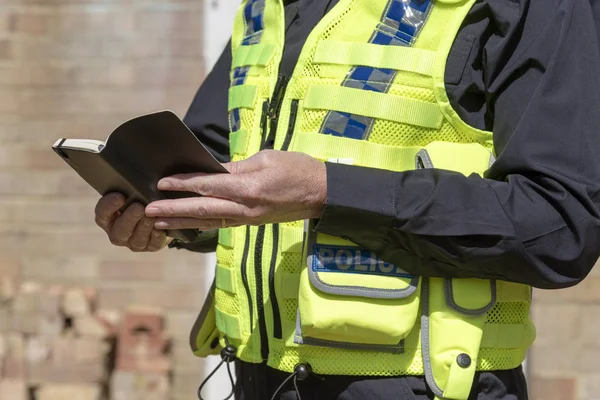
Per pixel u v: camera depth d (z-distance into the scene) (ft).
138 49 17.33
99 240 17.42
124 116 17.40
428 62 7.57
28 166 17.58
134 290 17.30
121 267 17.35
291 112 8.04
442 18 7.65
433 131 7.65
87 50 17.46
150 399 16.70
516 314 7.87
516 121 7.32
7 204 17.60
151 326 16.85
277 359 7.91
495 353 7.72
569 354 15.48
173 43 17.22
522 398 8.11
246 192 6.86
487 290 7.54
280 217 7.11
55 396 16.60
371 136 7.67
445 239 7.06
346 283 7.39
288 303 7.88
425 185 7.14
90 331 16.71
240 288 8.36
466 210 7.02
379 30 7.79
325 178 7.08
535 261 7.01
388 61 7.66
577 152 7.09
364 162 7.65
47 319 16.78
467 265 7.13
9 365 16.65
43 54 17.53
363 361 7.57
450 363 7.36
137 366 16.79
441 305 7.49
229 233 8.54
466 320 7.47
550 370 15.52
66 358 16.65
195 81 17.21
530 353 15.53
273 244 7.97
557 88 7.20
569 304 15.49
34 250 17.52
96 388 16.60
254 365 8.39
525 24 7.39
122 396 16.75
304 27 8.34
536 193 7.08
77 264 17.42
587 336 15.47
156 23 17.25
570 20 7.32
